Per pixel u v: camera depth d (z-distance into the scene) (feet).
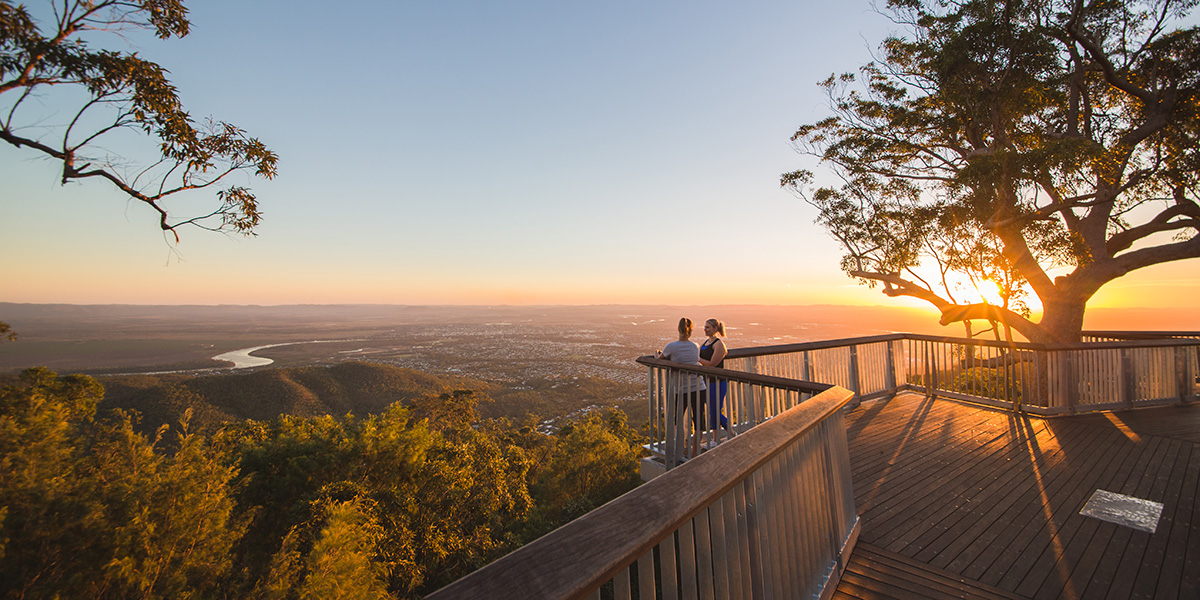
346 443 59.00
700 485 4.50
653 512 3.82
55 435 30.09
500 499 71.72
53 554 25.95
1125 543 10.00
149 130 25.58
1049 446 16.70
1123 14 33.83
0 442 27.76
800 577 7.02
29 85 22.33
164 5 24.97
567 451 108.99
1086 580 8.72
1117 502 12.02
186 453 33.94
